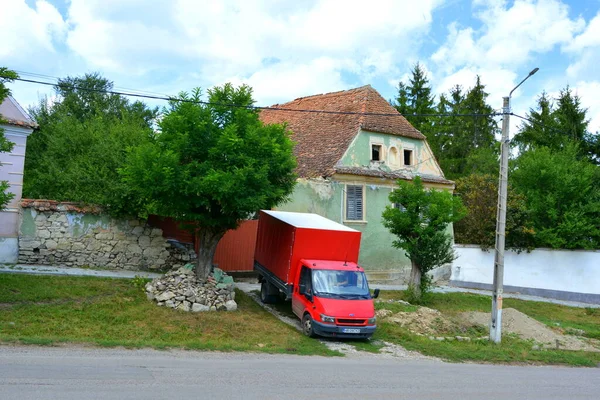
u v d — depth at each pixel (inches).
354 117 1047.6
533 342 661.9
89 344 431.8
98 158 791.1
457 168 1859.0
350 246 665.6
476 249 1117.1
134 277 693.3
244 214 628.4
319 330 560.1
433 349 564.1
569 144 1155.3
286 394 314.2
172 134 608.7
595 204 999.6
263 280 731.4
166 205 627.5
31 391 275.0
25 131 739.4
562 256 1010.1
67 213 730.8
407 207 805.9
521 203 1050.7
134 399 274.5
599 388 422.0
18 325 476.4
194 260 801.6
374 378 390.3
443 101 2025.1
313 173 962.7
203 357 427.8
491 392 371.9
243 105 636.1
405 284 1040.8
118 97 1712.6
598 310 896.3
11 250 699.4
